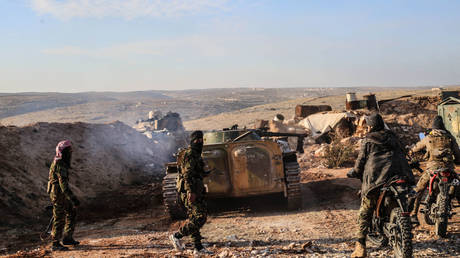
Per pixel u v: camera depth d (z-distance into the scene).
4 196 10.12
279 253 5.72
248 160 8.91
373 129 5.21
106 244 6.81
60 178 6.44
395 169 4.99
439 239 5.90
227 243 6.46
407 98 24.23
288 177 8.98
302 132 22.80
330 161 15.58
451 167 6.22
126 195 13.16
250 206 9.88
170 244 6.60
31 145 13.82
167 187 8.87
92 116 142.50
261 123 24.53
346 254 5.50
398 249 4.73
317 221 7.74
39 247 7.07
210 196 9.01
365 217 5.20
